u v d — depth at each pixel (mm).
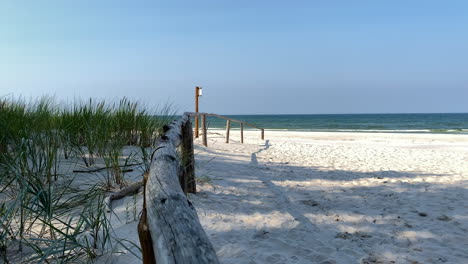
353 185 5602
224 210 3801
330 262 2674
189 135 4188
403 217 3873
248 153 9625
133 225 2938
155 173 1616
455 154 10297
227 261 2562
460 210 4133
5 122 4105
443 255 2867
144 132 6246
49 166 3488
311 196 4789
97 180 4066
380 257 2811
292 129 35000
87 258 2258
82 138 5348
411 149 11766
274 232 3273
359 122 57750
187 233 1045
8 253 2271
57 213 2959
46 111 5363
